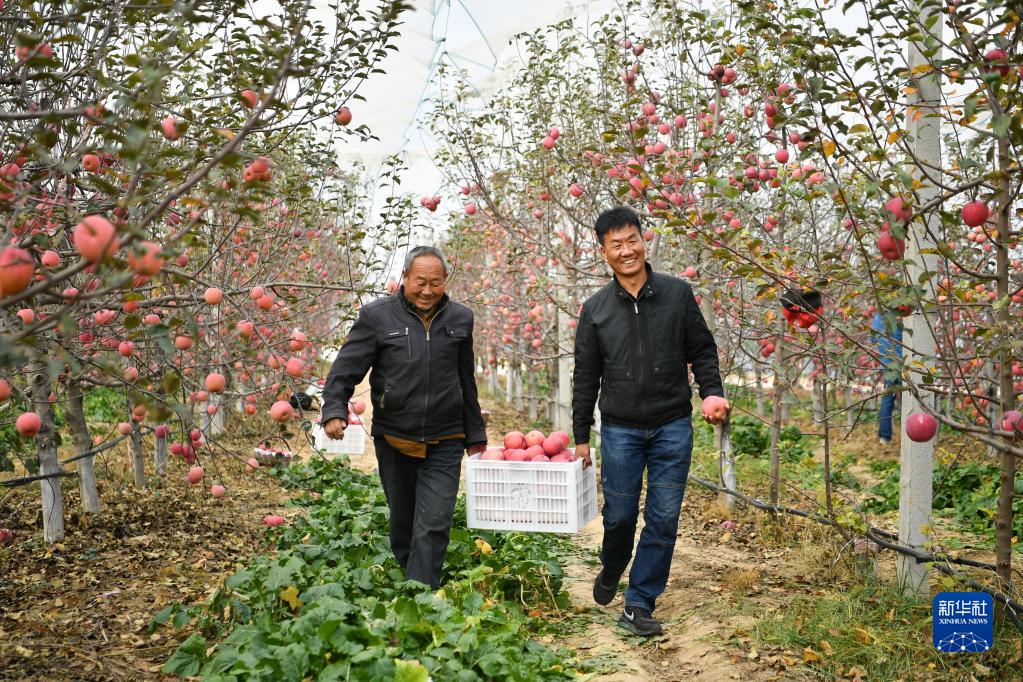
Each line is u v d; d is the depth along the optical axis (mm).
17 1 3139
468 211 8156
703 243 4684
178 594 4645
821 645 3805
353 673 2785
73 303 1874
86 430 6023
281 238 6098
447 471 4109
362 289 4715
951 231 4188
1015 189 3258
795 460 9383
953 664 3535
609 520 4281
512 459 4402
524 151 8148
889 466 8695
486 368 20656
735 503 6711
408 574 4000
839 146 3355
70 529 5719
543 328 10641
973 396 3312
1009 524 3723
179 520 6227
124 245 1791
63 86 3428
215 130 2250
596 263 7703
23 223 3104
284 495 7398
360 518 4922
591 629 4312
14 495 6383
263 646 3129
